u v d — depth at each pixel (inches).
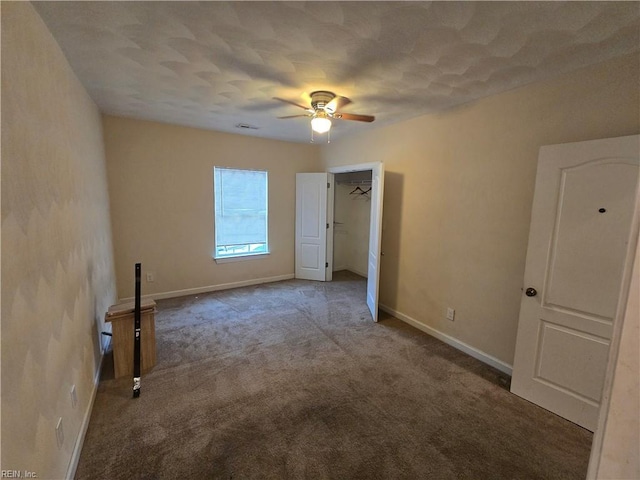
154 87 102.3
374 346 119.2
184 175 164.6
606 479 20.7
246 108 126.3
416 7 58.0
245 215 189.6
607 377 20.5
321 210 203.3
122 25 65.2
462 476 63.7
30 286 48.3
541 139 89.0
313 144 208.1
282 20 63.1
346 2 56.9
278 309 155.6
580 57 75.1
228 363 104.6
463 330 115.9
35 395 47.9
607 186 71.5
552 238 81.4
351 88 100.3
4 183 41.7
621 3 55.6
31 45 55.1
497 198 101.6
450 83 93.7
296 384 93.7
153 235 159.6
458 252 116.0
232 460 66.2
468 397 89.2
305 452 68.7
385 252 152.6
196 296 172.1
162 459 65.9
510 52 74.3
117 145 144.8
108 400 84.4
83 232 86.7
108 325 122.6
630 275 18.9
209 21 63.7
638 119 71.3
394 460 67.2
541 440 73.5
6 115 43.4
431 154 125.1
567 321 79.4
